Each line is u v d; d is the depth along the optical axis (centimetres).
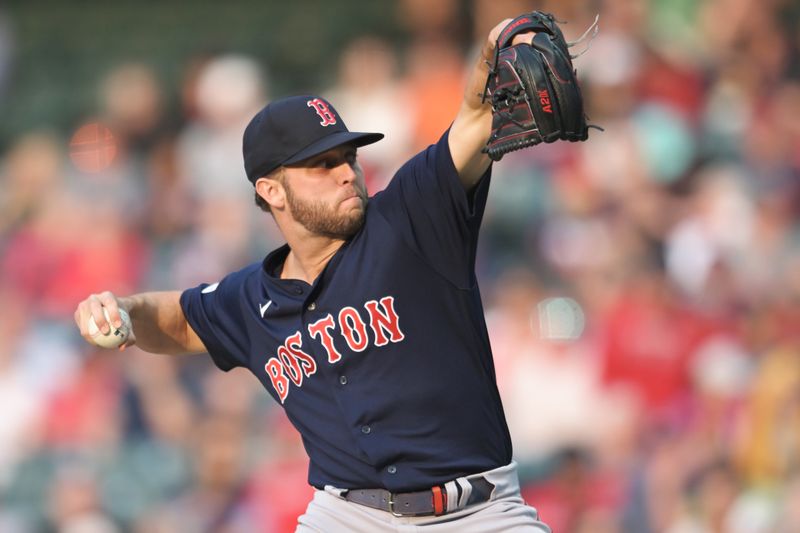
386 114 3553
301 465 2686
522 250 3150
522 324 2877
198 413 2934
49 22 4550
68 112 4253
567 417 2722
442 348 1120
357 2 4266
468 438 1127
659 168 3188
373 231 1132
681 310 2792
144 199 3647
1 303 3441
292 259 1205
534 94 1055
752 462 2425
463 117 1107
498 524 1133
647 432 2602
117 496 2897
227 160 3694
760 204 3042
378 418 1123
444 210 1104
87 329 1166
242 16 4406
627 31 3491
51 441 3084
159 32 4456
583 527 2480
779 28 3594
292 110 1148
